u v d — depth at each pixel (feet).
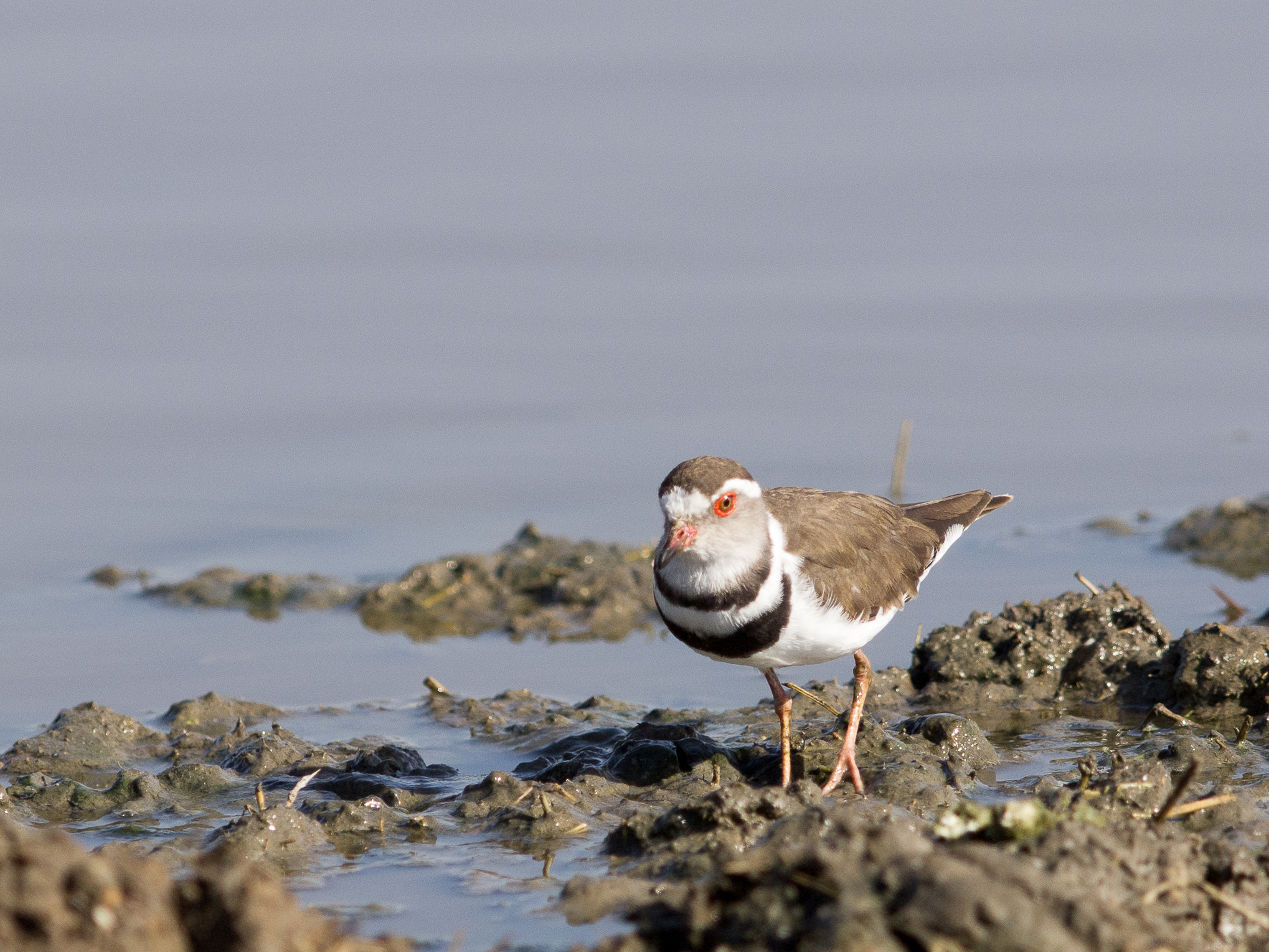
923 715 48.78
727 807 36.40
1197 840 32.32
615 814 40.34
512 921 33.47
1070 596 53.21
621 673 55.67
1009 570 63.82
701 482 41.29
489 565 65.10
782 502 44.55
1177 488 71.92
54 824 40.70
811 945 27.71
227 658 57.21
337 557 67.56
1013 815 32.42
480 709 50.83
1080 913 27.76
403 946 28.96
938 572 64.03
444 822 40.29
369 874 36.83
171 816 41.11
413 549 68.39
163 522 69.87
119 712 50.98
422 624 61.62
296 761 45.34
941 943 27.04
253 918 27.02
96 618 61.11
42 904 26.17
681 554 41.98
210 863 28.86
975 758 43.80
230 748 46.75
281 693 53.67
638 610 62.18
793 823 33.42
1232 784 40.68
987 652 51.78
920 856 28.96
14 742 48.37
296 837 38.73
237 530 69.56
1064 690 50.83
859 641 43.88
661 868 35.47
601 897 33.96
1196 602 58.95
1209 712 47.52
